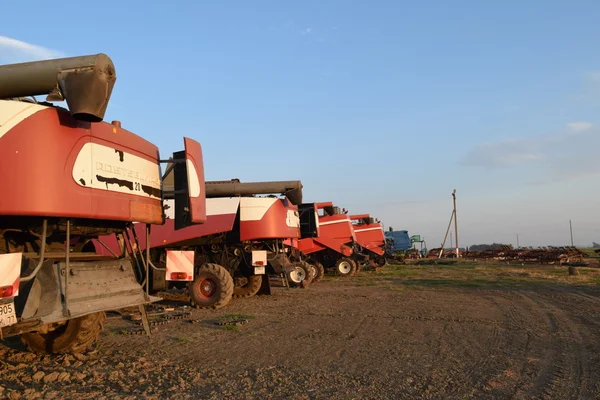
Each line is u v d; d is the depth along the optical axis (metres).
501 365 5.98
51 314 4.85
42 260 4.88
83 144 5.09
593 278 20.33
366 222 30.33
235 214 12.81
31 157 4.56
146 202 6.16
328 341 7.46
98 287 5.59
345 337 7.76
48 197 4.63
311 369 5.80
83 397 4.60
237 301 12.93
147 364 5.94
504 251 42.28
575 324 8.96
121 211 5.61
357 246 25.77
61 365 5.83
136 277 6.74
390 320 9.45
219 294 11.37
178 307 11.78
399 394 4.83
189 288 11.59
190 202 6.20
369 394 4.83
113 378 5.28
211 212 12.65
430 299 12.98
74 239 6.48
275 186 13.06
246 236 13.38
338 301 12.67
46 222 5.01
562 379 5.35
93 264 5.68
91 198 5.14
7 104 4.53
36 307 4.81
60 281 5.13
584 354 6.57
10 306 4.34
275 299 13.33
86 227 5.76
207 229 12.41
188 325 8.97
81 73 4.62
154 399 4.59
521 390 4.96
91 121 4.87
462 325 8.85
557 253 35.53
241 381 5.27
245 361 6.20
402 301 12.56
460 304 11.89
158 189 6.51
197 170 6.49
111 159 5.50
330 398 4.70
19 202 4.47
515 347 7.01
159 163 6.59
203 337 7.77
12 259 4.32
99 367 5.75
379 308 11.20
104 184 5.36
